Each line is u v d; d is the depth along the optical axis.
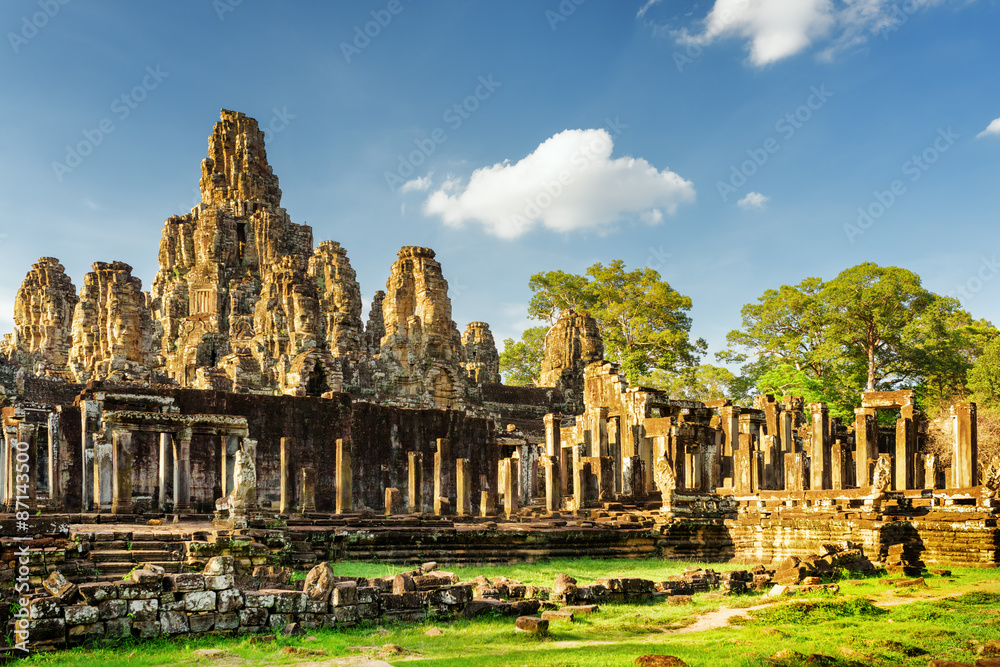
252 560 21.39
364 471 37.69
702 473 40.47
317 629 16.50
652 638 17.03
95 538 20.25
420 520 29.33
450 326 59.09
